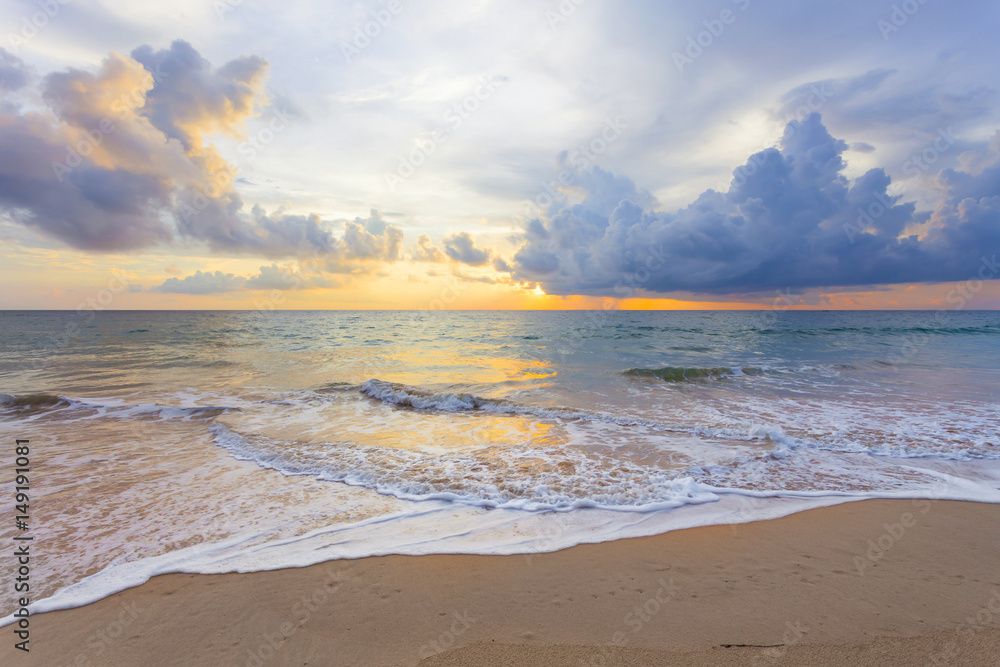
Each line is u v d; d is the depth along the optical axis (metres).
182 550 4.19
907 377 14.07
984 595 3.35
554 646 2.84
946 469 6.23
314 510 5.05
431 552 4.10
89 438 8.15
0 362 18.38
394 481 5.89
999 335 30.47
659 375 14.90
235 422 9.18
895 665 2.63
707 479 5.90
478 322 56.47
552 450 7.20
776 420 8.94
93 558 4.05
